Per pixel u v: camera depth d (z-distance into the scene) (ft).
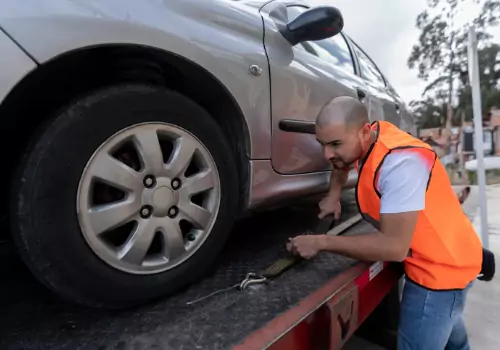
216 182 3.84
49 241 2.79
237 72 4.16
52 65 3.05
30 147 2.84
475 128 9.27
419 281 4.10
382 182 3.59
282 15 5.44
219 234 3.90
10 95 2.89
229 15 4.31
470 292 8.45
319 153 5.68
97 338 2.94
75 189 2.91
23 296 3.71
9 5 2.68
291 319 3.03
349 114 3.63
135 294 3.26
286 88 4.88
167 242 3.45
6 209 3.20
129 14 3.22
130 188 3.21
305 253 3.91
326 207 5.32
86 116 2.96
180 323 3.10
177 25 3.59
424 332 4.20
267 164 4.70
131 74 3.57
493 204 19.92
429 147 3.68
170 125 3.45
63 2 2.90
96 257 3.04
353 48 8.39
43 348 2.83
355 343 6.27
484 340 6.52
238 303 3.42
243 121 4.31
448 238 3.86
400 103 10.07
